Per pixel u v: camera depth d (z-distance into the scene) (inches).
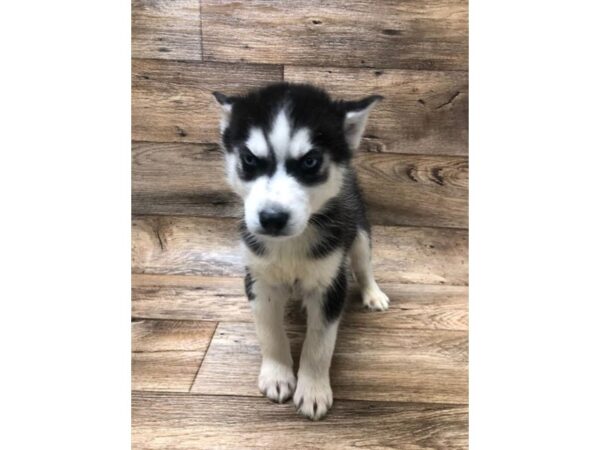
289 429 21.0
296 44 27.8
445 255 28.9
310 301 22.5
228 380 22.8
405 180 28.8
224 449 20.5
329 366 22.4
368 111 21.2
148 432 20.8
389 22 27.3
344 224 22.7
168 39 27.5
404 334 25.2
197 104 28.1
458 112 27.8
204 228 28.8
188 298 26.9
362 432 20.9
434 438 20.8
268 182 18.7
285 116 19.3
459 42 27.2
